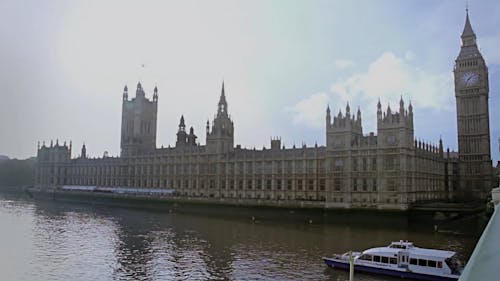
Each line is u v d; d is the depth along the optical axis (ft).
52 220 426.92
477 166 554.46
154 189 651.25
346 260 213.46
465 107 572.92
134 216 485.56
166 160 654.12
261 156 531.91
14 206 599.57
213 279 195.93
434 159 498.28
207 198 536.42
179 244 285.23
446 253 202.39
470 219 362.53
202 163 602.03
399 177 403.75
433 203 432.25
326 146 457.27
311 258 238.48
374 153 422.82
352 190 432.25
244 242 292.81
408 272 197.98
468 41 586.86
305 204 448.65
